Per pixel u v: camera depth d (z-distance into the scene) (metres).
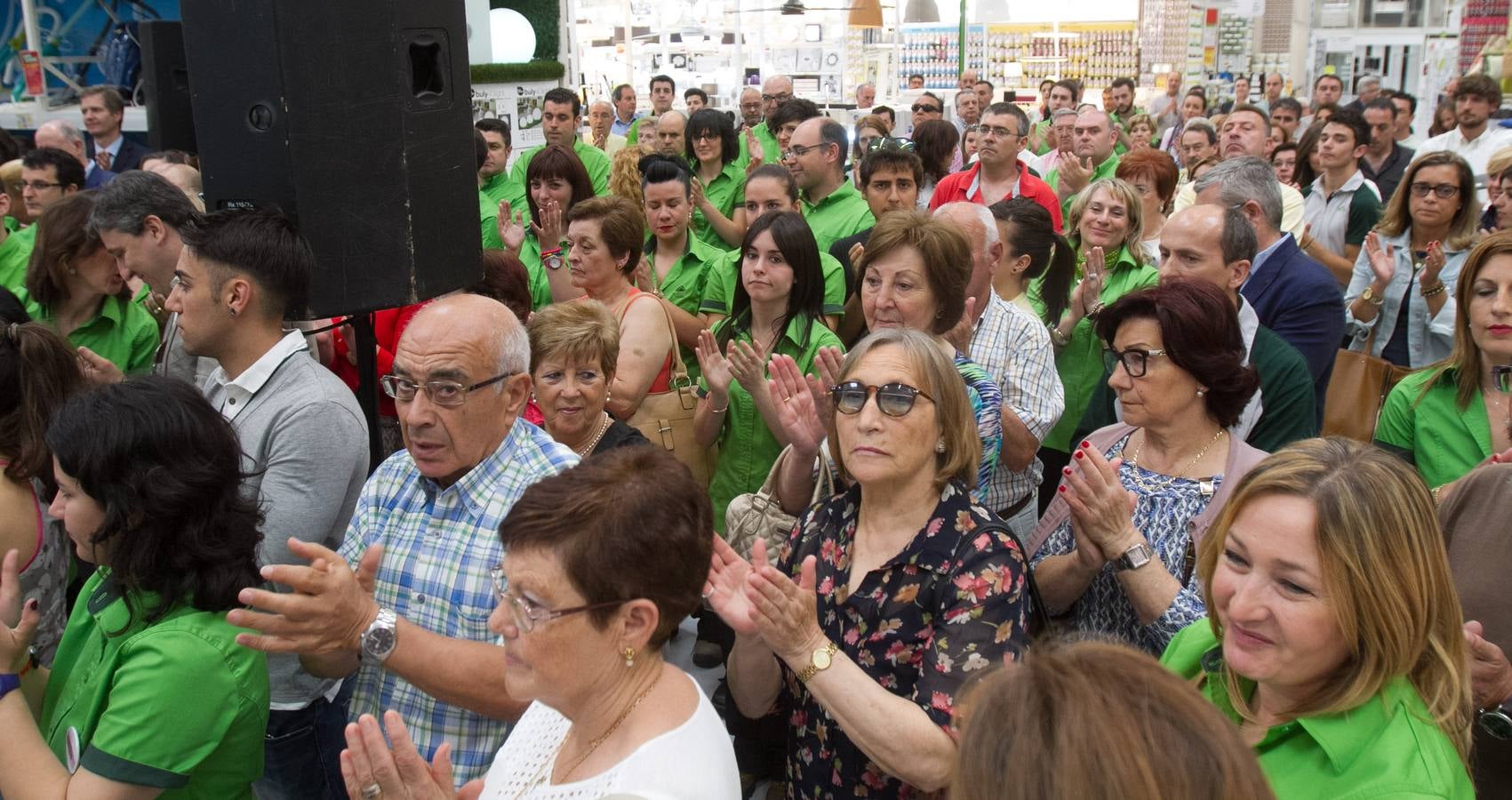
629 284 4.30
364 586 2.12
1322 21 14.90
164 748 1.93
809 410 2.97
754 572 1.89
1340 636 1.68
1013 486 3.52
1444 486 2.80
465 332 2.32
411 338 2.33
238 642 1.95
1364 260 5.39
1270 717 1.79
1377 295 4.88
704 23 17.28
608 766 1.62
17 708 2.04
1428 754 1.60
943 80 17.12
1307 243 6.34
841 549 2.32
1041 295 4.55
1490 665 2.08
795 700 2.36
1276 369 3.50
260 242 2.76
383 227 3.20
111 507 1.97
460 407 2.31
